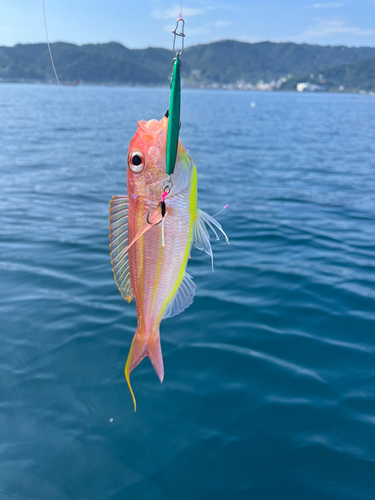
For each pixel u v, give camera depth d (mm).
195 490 532
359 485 533
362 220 1707
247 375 743
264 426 629
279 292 1045
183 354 803
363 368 758
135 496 525
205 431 623
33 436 616
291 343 834
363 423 629
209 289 1063
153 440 609
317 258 1276
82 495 528
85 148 3840
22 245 1347
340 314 939
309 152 3912
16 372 748
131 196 325
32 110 9500
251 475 551
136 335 354
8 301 984
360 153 3893
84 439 611
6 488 536
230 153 3783
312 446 591
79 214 1725
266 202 1978
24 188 2180
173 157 291
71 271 1154
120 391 707
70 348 815
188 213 330
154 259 336
